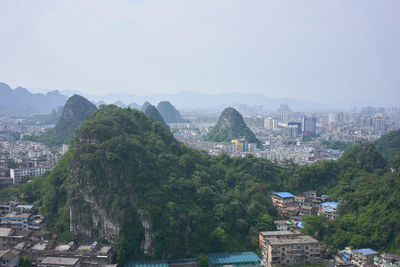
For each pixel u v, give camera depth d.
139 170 197.12
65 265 145.00
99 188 183.88
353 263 171.00
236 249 190.75
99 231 181.75
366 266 164.62
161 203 185.62
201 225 191.50
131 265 164.12
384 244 182.62
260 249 190.12
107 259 158.25
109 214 178.00
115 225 175.38
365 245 183.50
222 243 188.50
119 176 187.38
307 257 174.62
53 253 159.12
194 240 183.50
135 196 183.00
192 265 171.75
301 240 178.50
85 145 197.62
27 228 188.88
